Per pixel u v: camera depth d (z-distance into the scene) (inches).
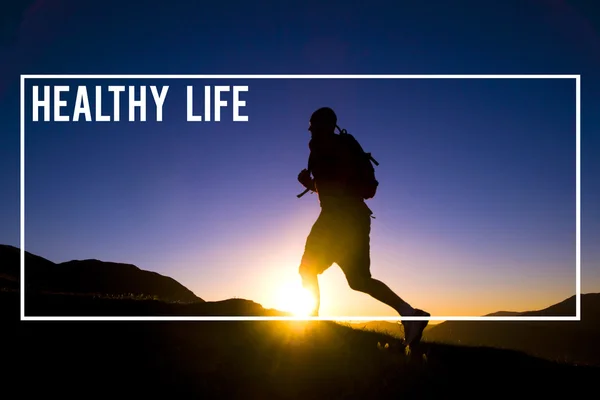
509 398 130.0
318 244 147.7
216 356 140.9
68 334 152.7
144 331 159.8
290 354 143.7
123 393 117.5
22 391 115.8
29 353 135.7
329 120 151.3
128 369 130.0
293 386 125.7
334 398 121.3
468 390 132.0
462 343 195.3
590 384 145.3
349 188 147.7
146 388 120.4
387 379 131.7
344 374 133.0
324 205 148.6
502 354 172.1
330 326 177.8
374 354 148.9
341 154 147.8
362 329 183.9
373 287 152.9
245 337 157.8
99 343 146.8
